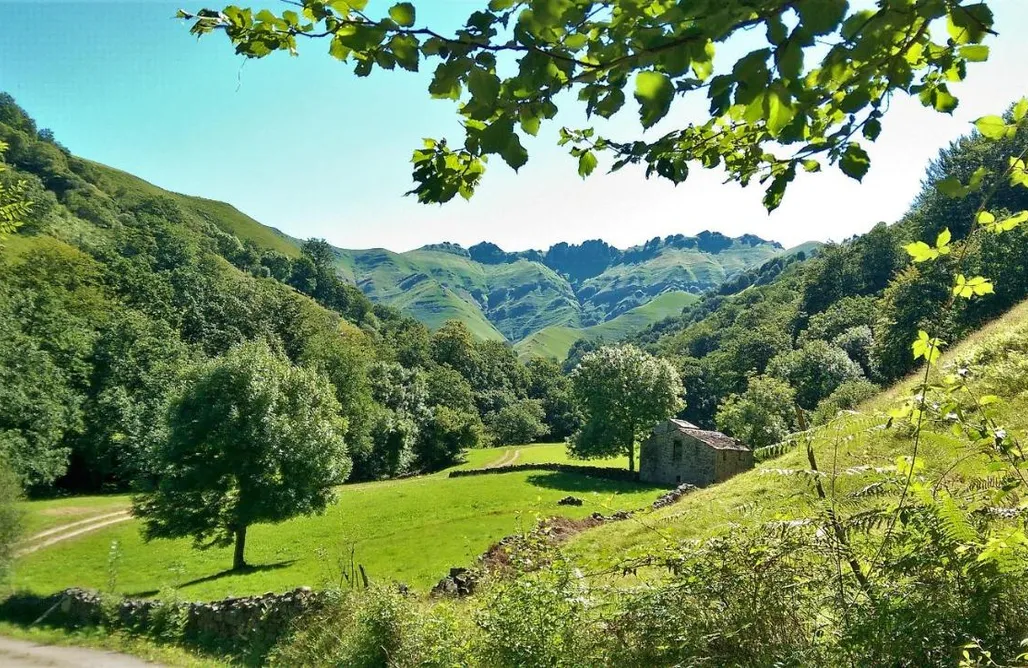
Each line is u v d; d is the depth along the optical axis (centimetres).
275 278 17288
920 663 345
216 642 1694
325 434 3152
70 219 12619
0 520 2461
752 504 568
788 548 444
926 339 360
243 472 2927
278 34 283
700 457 5422
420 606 983
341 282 18800
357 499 4816
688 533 741
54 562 3197
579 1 221
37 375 5369
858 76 237
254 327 9481
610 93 242
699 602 471
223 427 2889
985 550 346
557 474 5794
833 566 439
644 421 6050
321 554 1405
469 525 3319
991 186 282
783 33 201
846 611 385
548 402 13875
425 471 8456
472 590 1120
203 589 2569
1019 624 342
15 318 5906
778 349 9888
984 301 3619
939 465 514
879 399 1683
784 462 1018
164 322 7556
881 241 9975
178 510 2938
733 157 408
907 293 4497
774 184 343
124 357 6762
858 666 355
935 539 380
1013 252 3612
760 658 416
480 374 13688
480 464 7988
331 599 1205
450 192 335
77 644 1867
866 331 7931
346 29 238
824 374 6975
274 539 3594
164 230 13212
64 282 7488
